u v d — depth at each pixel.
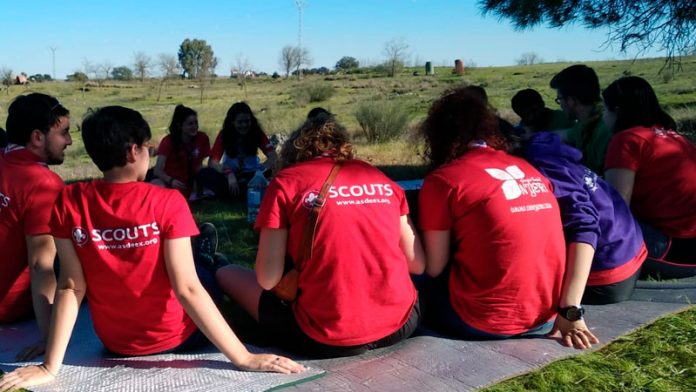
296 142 2.97
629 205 4.13
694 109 15.77
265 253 2.83
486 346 3.11
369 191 2.84
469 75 54.72
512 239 2.91
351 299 2.82
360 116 15.41
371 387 2.72
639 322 3.40
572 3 8.95
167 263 2.76
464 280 3.11
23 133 3.49
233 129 7.54
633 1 9.10
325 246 2.76
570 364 2.92
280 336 3.10
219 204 7.33
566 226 3.14
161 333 2.96
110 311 2.89
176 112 7.37
